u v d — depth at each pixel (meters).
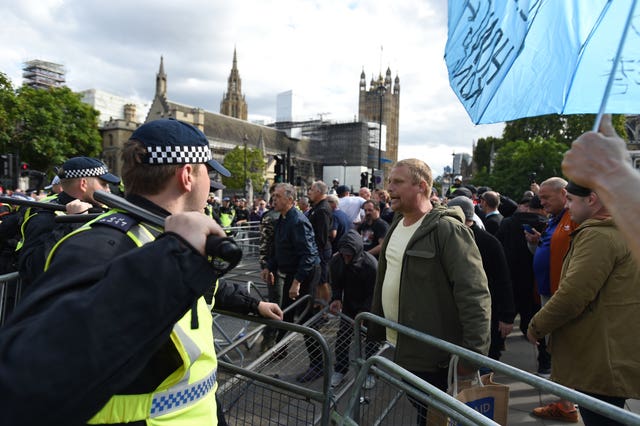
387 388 2.54
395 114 95.88
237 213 19.20
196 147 1.32
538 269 4.27
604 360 2.54
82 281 0.92
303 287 5.05
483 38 1.77
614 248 2.52
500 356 5.12
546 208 4.24
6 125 37.03
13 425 0.74
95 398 0.82
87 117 46.22
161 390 1.10
